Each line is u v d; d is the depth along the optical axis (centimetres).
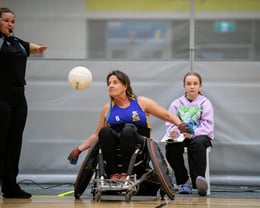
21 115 1135
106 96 1552
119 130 1106
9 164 1134
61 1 1568
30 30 1569
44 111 1553
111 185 1016
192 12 1553
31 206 952
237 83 1537
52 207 932
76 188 1088
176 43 1558
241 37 1548
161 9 1559
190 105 1377
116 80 1091
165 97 1545
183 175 1317
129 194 1027
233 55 1548
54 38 1568
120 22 1566
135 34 1565
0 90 1105
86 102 1555
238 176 1515
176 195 1248
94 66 1559
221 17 1551
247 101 1532
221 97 1535
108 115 1112
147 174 1067
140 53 1566
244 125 1527
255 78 1535
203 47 1552
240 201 1086
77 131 1552
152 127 1537
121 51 1567
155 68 1550
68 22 1570
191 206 969
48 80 1557
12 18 1123
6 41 1116
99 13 1567
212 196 1226
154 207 936
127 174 1012
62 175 1541
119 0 1567
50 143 1550
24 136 1547
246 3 1545
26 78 1555
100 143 1039
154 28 1561
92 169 1082
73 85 1125
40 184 1530
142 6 1561
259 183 1505
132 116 1098
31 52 1169
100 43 1569
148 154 1059
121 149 1033
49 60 1559
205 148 1284
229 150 1520
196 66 1545
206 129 1316
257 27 1545
